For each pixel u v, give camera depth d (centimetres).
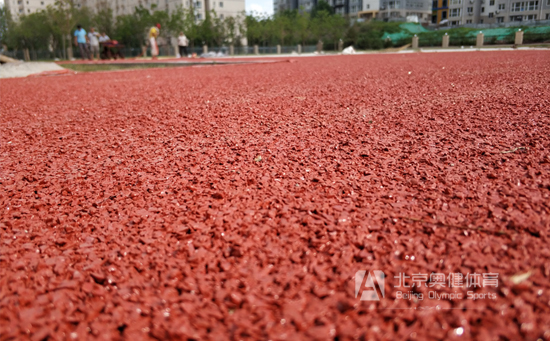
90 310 128
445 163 238
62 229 185
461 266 139
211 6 5650
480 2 5947
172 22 4297
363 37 3866
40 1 7612
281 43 4481
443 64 1000
